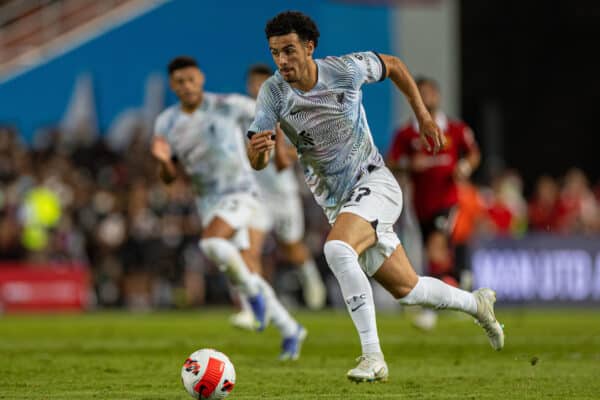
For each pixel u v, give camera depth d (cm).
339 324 5116
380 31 7719
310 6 7675
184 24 7775
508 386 2419
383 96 7644
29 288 6656
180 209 6962
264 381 2533
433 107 4600
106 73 7725
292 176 5062
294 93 2270
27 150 7406
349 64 2281
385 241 2314
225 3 7800
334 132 2306
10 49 7831
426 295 2370
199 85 3422
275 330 4684
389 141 7656
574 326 4800
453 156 4688
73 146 7412
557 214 7775
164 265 6906
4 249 6731
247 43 7800
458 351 3447
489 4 10562
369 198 2308
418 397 2214
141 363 3030
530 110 10769
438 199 4719
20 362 3077
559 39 10756
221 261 3256
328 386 2425
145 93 7731
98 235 6888
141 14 7744
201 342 3938
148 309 6919
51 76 7675
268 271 6881
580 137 10938
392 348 3575
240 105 3472
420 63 7762
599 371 2767
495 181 7394
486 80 10619
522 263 6506
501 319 5400
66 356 3306
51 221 6719
